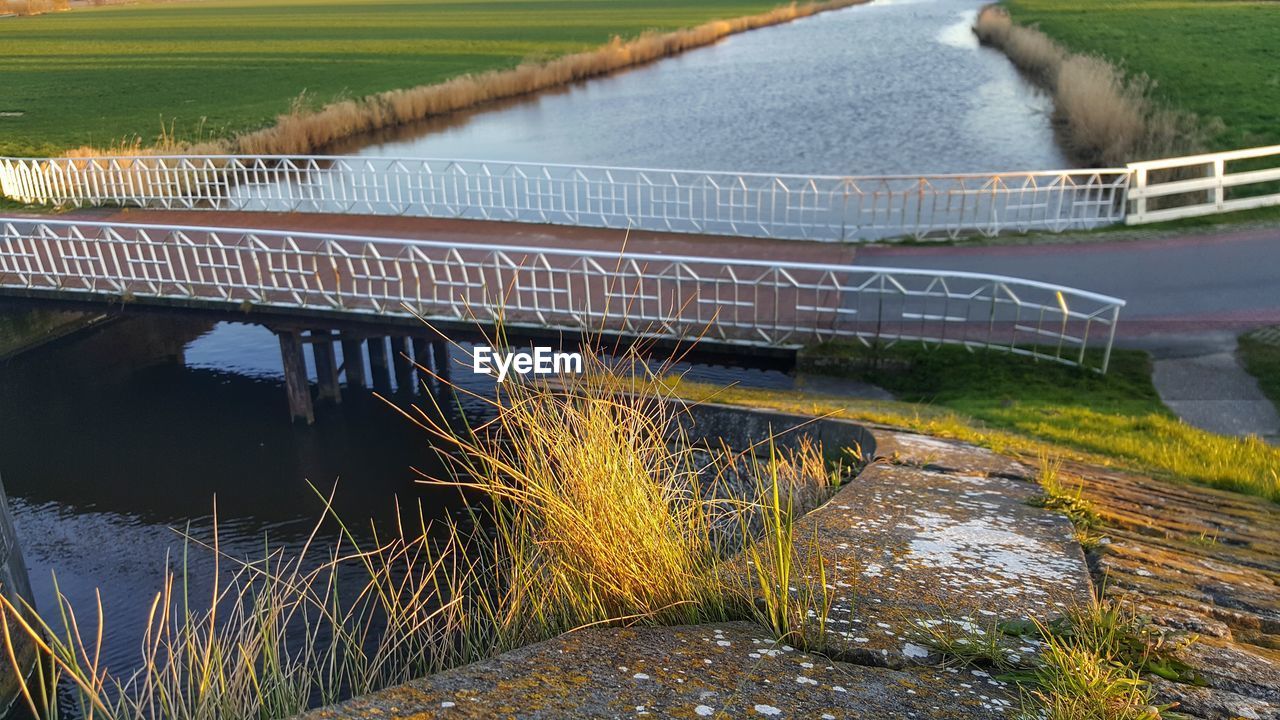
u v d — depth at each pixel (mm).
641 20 64375
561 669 2342
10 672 7324
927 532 3621
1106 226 15695
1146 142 21906
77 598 10250
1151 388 9984
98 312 14234
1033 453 7039
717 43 55000
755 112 33875
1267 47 35312
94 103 36562
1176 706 2232
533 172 26422
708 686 2262
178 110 34844
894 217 20062
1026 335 11367
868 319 12008
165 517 12344
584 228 16625
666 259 11109
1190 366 10445
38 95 38500
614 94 39219
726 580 2900
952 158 25719
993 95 34656
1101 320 10250
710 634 2600
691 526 3127
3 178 22062
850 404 9461
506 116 35375
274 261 15844
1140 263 13703
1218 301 12125
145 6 88562
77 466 13867
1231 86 27516
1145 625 2707
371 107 34250
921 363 10703
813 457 6070
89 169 23391
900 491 4410
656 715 2111
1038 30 45031
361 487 12859
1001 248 14703
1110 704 2090
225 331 19562
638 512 2842
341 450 13961
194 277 15109
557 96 39406
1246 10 48125
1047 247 14656
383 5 81938
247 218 18812
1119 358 10656
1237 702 2256
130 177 21453
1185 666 2420
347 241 16562
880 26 60875
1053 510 4156
